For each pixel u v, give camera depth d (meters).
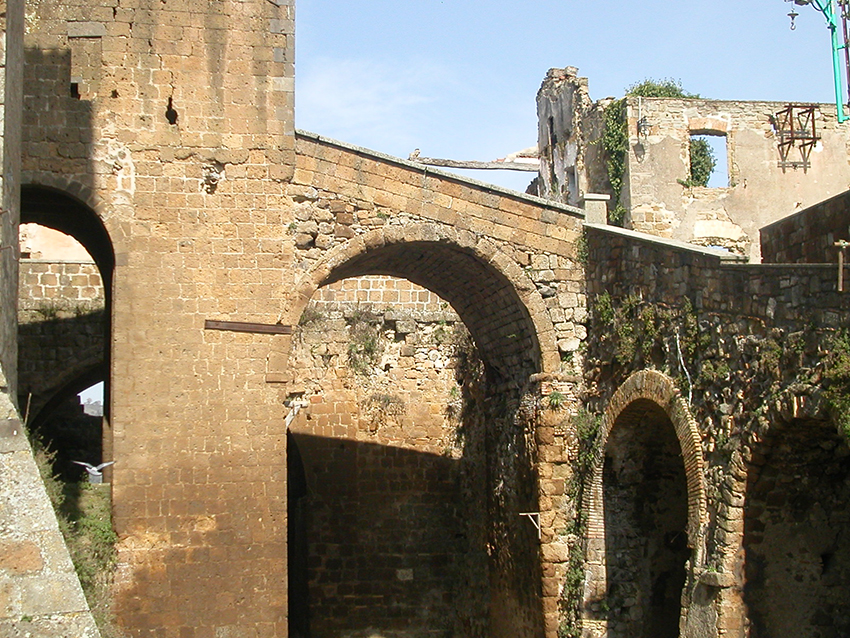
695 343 17.84
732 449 16.38
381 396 29.25
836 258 15.48
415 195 21.89
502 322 24.00
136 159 20.48
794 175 34.91
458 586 28.41
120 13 20.67
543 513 21.62
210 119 20.80
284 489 20.14
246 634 19.61
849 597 16.31
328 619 28.19
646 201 34.22
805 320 14.79
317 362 29.23
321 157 21.34
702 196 34.50
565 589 21.34
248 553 19.84
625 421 20.27
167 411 20.02
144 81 20.64
